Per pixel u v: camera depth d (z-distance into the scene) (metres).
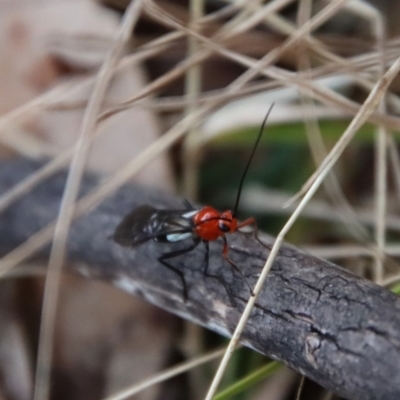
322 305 0.14
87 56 0.18
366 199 0.18
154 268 0.15
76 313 0.17
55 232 0.16
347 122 0.17
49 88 0.18
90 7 0.18
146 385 0.15
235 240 0.15
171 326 0.17
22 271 0.17
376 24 0.17
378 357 0.14
